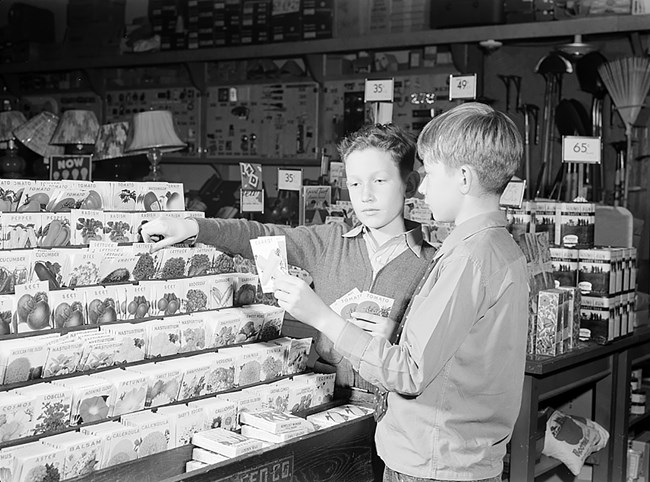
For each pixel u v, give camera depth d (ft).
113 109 24.52
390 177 7.79
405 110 19.93
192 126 23.12
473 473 6.39
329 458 7.62
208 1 21.98
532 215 12.09
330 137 21.15
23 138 18.67
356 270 8.24
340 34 20.18
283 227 8.54
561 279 11.93
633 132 17.83
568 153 12.87
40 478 6.17
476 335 6.23
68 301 6.88
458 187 6.39
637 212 17.83
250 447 7.08
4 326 6.54
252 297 8.43
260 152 22.13
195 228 7.61
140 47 23.04
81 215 7.28
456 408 6.35
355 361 6.21
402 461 6.52
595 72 18.01
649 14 15.88
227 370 7.73
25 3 26.22
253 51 21.03
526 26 17.10
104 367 7.14
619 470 12.47
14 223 6.89
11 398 6.29
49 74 25.62
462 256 6.19
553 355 10.71
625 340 12.21
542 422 11.63
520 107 18.98
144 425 6.86
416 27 19.13
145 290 7.43
